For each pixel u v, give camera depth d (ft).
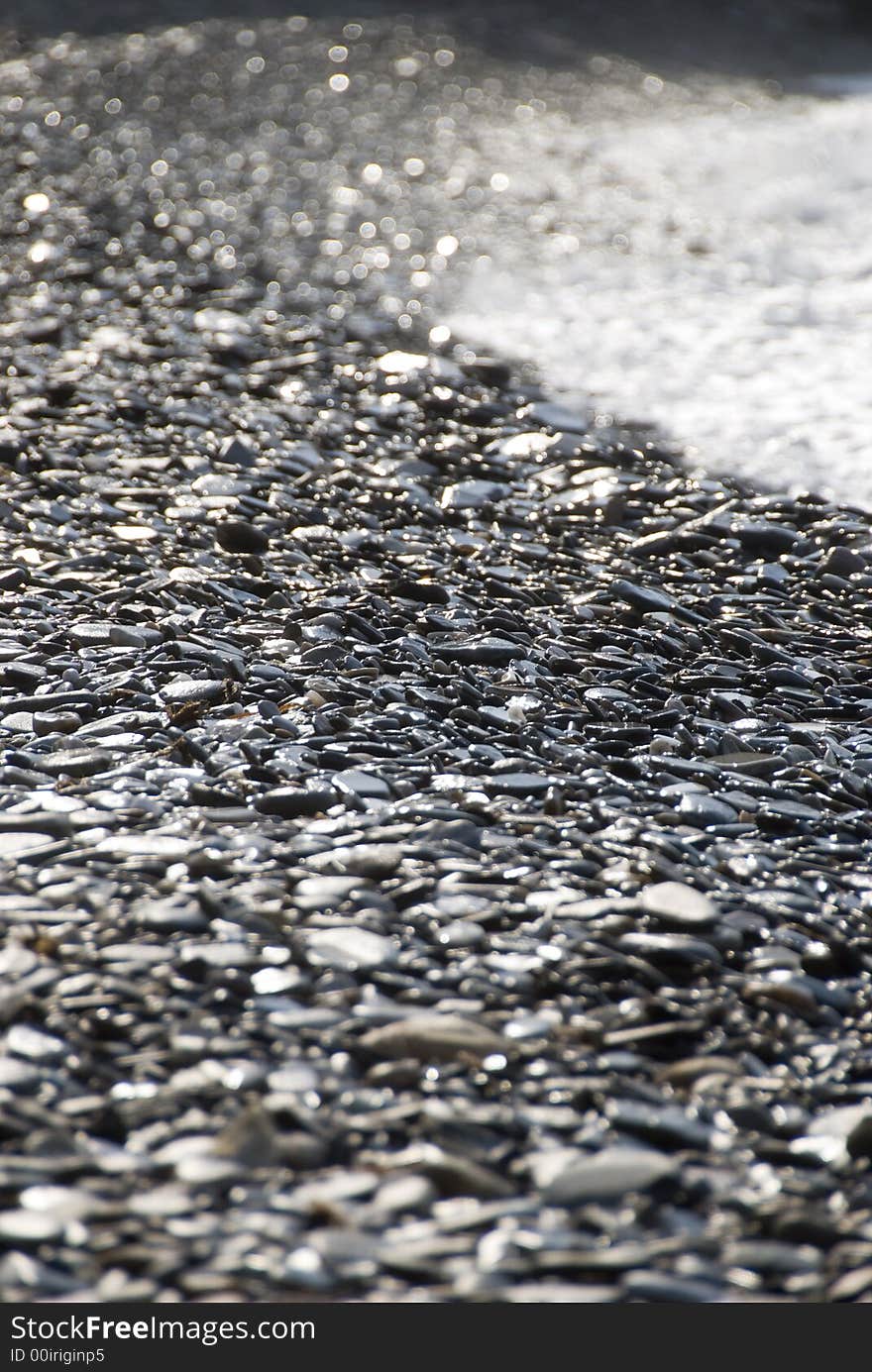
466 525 37.73
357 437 44.27
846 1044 17.22
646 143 110.11
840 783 24.08
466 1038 16.07
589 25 161.48
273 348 53.47
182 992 16.76
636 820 21.68
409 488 39.68
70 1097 14.99
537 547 36.24
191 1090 15.14
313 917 18.28
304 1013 16.43
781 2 190.60
